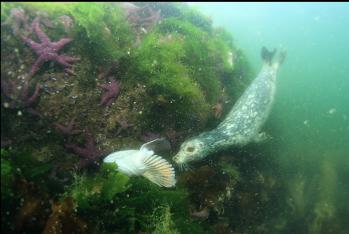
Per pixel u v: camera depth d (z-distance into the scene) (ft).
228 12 31.86
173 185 3.93
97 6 5.48
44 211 3.26
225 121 5.84
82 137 4.32
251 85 6.75
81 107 4.36
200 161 5.13
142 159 3.77
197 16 9.16
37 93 3.97
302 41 22.26
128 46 5.26
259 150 6.40
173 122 5.01
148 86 4.80
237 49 9.59
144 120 4.78
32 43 4.01
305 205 5.87
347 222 5.61
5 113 3.86
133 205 3.55
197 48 6.25
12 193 3.07
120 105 4.65
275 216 5.61
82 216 3.24
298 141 7.59
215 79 6.13
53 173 3.90
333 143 7.92
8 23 4.03
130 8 6.97
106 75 4.61
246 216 5.24
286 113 9.00
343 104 10.98
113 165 3.63
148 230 3.45
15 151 3.75
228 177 5.06
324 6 30.09
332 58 18.28
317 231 5.53
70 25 4.55
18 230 3.08
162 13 8.20
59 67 4.25
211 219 4.66
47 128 4.13
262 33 24.08
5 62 3.93
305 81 13.55
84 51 4.53
